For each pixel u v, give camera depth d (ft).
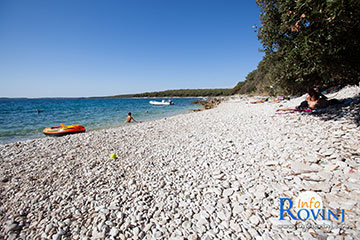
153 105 163.32
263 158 16.92
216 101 167.32
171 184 14.12
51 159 21.08
